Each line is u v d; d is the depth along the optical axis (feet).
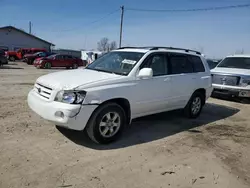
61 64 80.53
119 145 14.42
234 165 12.79
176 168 12.07
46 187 9.80
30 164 11.50
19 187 9.68
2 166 11.14
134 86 15.16
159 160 12.81
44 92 14.03
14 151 12.68
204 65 21.75
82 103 12.87
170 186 10.48
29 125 16.57
